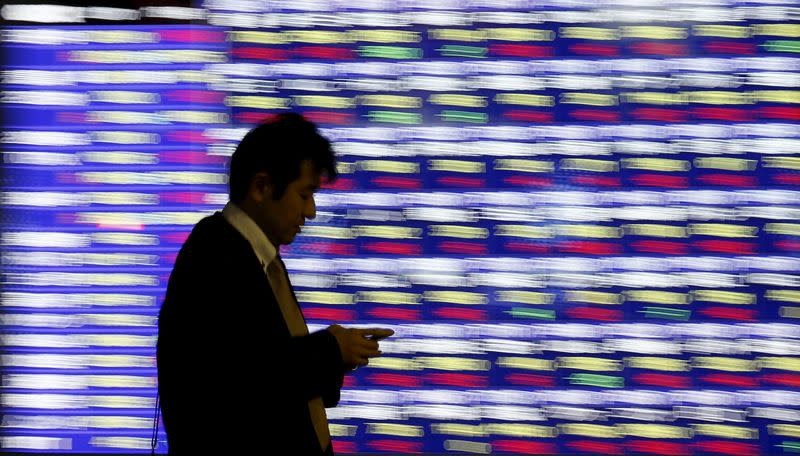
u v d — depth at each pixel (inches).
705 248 121.0
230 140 127.3
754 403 120.4
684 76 121.0
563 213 123.0
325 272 126.2
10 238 129.3
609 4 122.0
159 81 128.0
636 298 122.1
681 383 121.4
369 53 125.6
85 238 129.0
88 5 128.4
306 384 74.2
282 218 77.2
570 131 122.8
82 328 129.6
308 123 77.8
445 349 125.0
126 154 128.6
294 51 126.5
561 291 123.2
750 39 120.0
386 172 125.5
